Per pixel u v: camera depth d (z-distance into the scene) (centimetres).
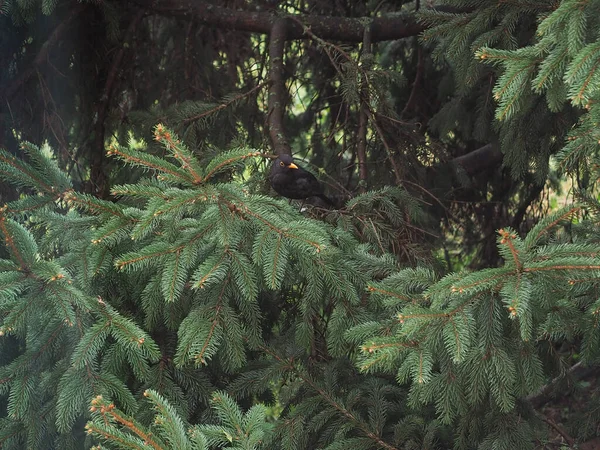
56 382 287
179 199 256
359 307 301
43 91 467
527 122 390
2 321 280
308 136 695
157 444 217
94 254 280
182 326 281
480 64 386
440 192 582
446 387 274
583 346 270
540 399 545
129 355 284
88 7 492
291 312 382
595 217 300
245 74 612
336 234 311
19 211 288
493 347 262
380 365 242
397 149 486
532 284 237
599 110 247
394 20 511
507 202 655
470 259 688
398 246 381
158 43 584
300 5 616
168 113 473
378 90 457
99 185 489
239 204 270
